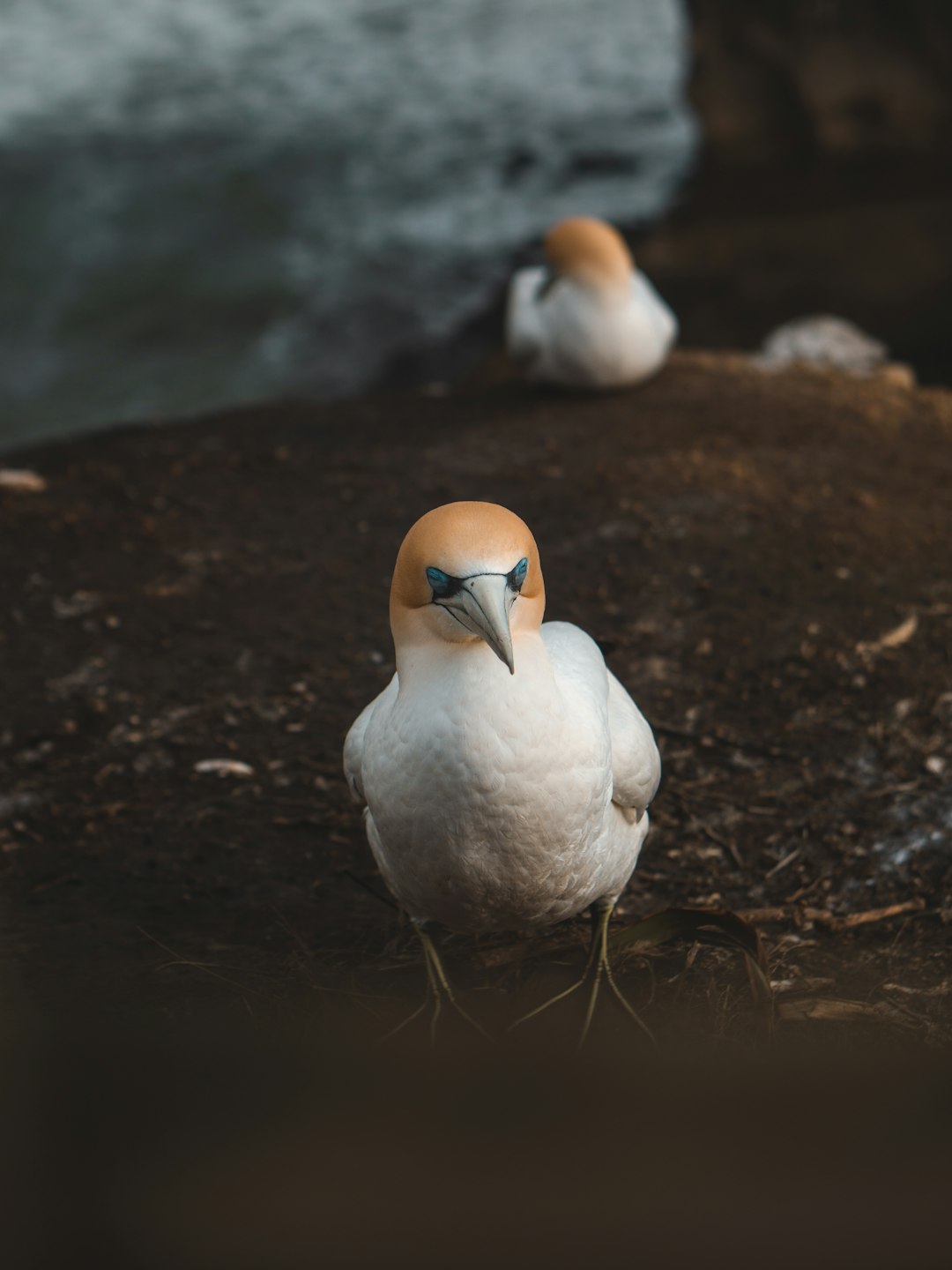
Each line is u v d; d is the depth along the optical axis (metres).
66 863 8.09
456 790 5.43
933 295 25.83
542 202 34.56
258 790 8.75
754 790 8.51
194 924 7.45
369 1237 4.02
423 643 5.49
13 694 9.80
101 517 12.44
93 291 33.66
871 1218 4.02
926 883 7.65
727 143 31.61
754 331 26.23
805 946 7.14
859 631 9.97
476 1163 4.46
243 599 10.93
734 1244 3.96
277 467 13.47
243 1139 4.63
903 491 12.22
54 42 49.03
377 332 30.84
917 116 28.91
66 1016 6.34
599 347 14.38
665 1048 6.07
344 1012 6.47
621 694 6.38
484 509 5.41
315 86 43.56
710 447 13.19
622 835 6.20
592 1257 3.91
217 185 37.62
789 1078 5.41
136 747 9.23
